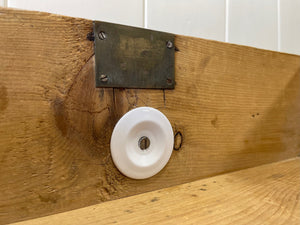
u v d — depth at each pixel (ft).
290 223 0.96
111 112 1.15
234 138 1.61
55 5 1.34
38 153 0.99
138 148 1.23
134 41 1.20
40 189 1.00
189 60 1.39
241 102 1.63
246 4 2.04
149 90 1.26
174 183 1.38
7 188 0.94
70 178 1.07
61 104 1.04
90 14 1.43
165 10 1.66
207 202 1.15
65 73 1.04
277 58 1.81
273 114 1.82
